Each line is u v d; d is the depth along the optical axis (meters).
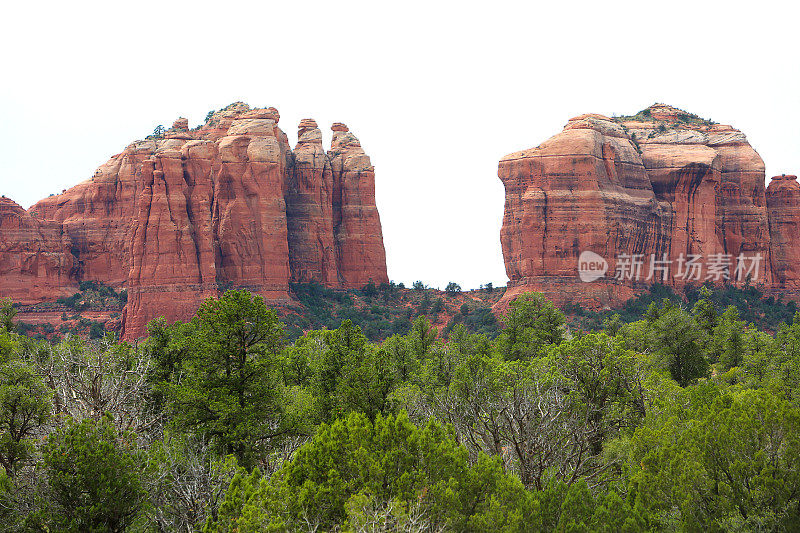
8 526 32.62
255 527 28.83
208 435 44.66
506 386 51.41
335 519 30.89
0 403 38.94
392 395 51.47
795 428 32.94
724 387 53.66
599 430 47.34
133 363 51.97
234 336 47.41
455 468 32.28
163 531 33.56
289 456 44.38
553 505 31.25
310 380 66.06
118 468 33.12
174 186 165.00
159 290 161.00
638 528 30.06
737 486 32.44
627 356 54.16
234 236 177.25
